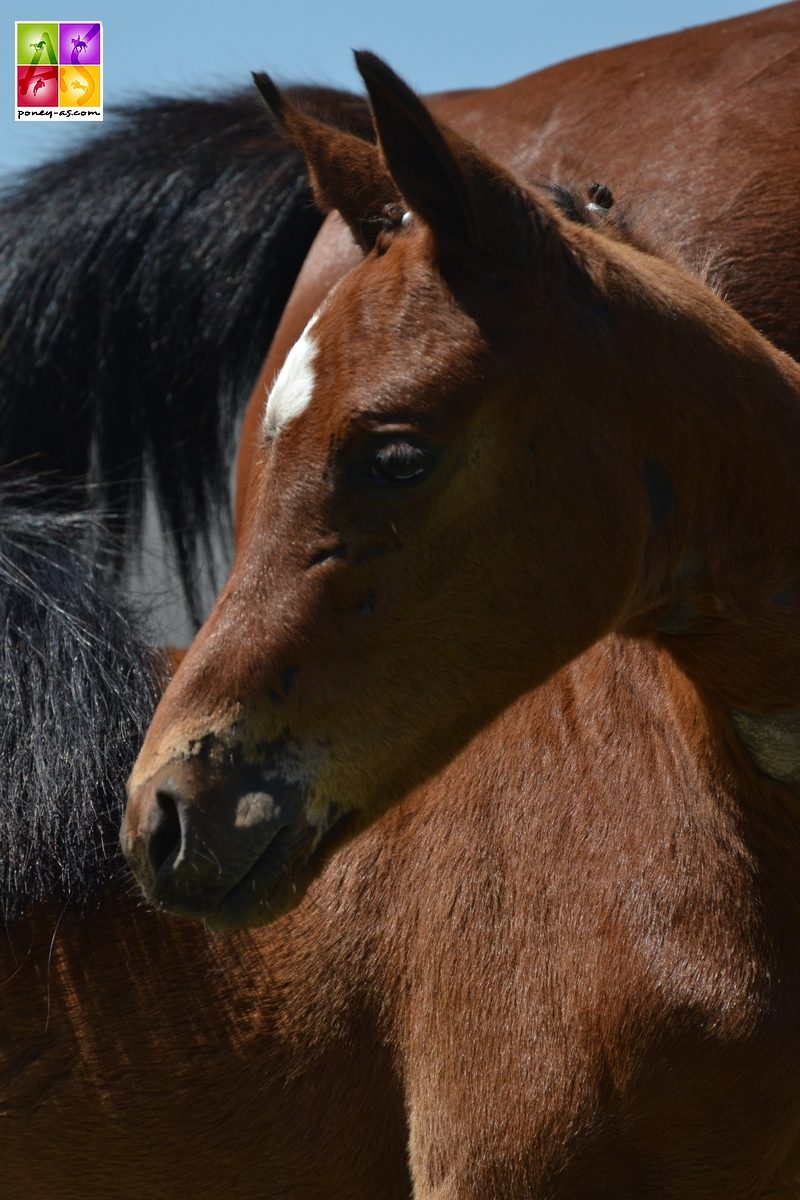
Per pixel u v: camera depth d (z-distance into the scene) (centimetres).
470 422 399
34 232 878
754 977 447
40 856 534
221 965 527
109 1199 534
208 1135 520
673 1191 463
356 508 401
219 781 398
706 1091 449
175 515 875
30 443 866
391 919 513
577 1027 467
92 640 559
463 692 414
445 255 408
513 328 405
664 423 422
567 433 411
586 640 423
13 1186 537
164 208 873
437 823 511
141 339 866
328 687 403
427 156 399
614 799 479
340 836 417
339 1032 515
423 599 405
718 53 746
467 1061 488
